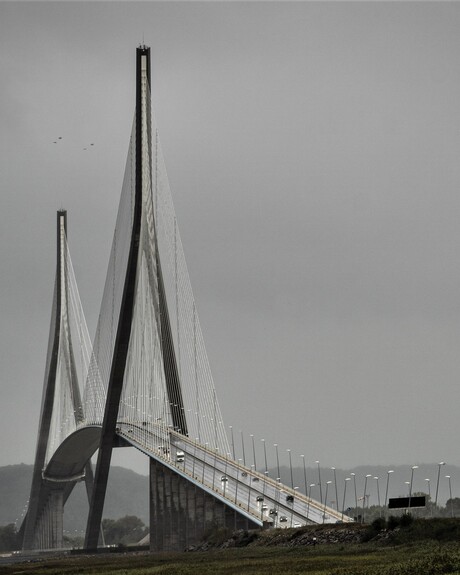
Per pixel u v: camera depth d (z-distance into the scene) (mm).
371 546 114125
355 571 82062
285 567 94812
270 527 151250
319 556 108688
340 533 128125
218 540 160875
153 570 107750
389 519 122938
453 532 110125
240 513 163000
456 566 79312
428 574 76375
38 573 123812
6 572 134625
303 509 162375
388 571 79312
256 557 118438
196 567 106750
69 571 123625
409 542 111000
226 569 99875
